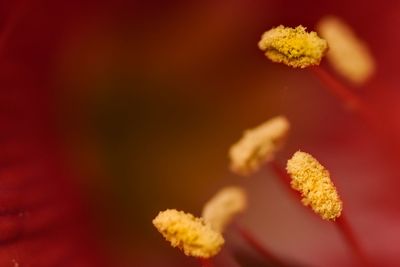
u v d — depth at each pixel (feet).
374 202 0.34
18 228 0.27
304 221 0.33
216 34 0.34
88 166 0.32
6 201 0.28
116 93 0.33
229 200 0.31
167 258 0.31
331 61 0.33
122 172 0.33
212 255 0.26
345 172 0.34
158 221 0.26
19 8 0.28
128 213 0.32
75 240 0.30
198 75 0.34
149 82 0.34
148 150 0.33
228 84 0.34
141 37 0.33
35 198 0.29
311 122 0.34
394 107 0.34
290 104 0.35
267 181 0.33
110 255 0.31
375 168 0.34
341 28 0.34
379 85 0.34
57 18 0.31
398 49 0.34
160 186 0.33
